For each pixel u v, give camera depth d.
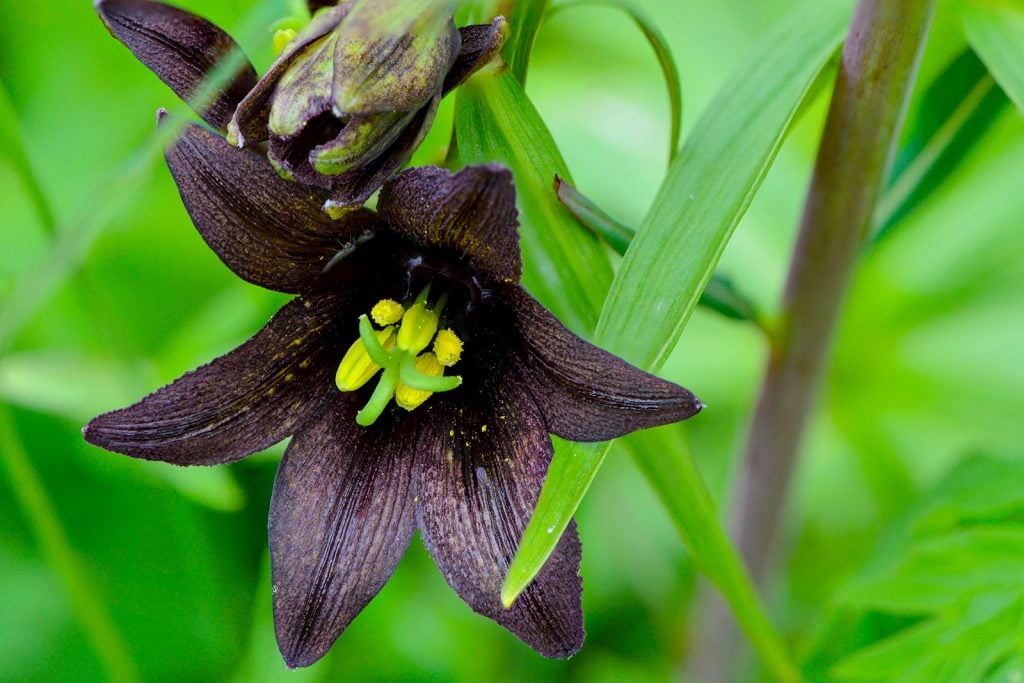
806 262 0.28
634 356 0.25
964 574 0.29
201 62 0.26
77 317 0.32
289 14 0.26
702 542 0.27
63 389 0.31
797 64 0.27
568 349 0.25
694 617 0.32
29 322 0.32
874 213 0.28
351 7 0.25
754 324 0.29
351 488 0.26
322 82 0.25
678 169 0.26
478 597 0.26
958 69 0.28
